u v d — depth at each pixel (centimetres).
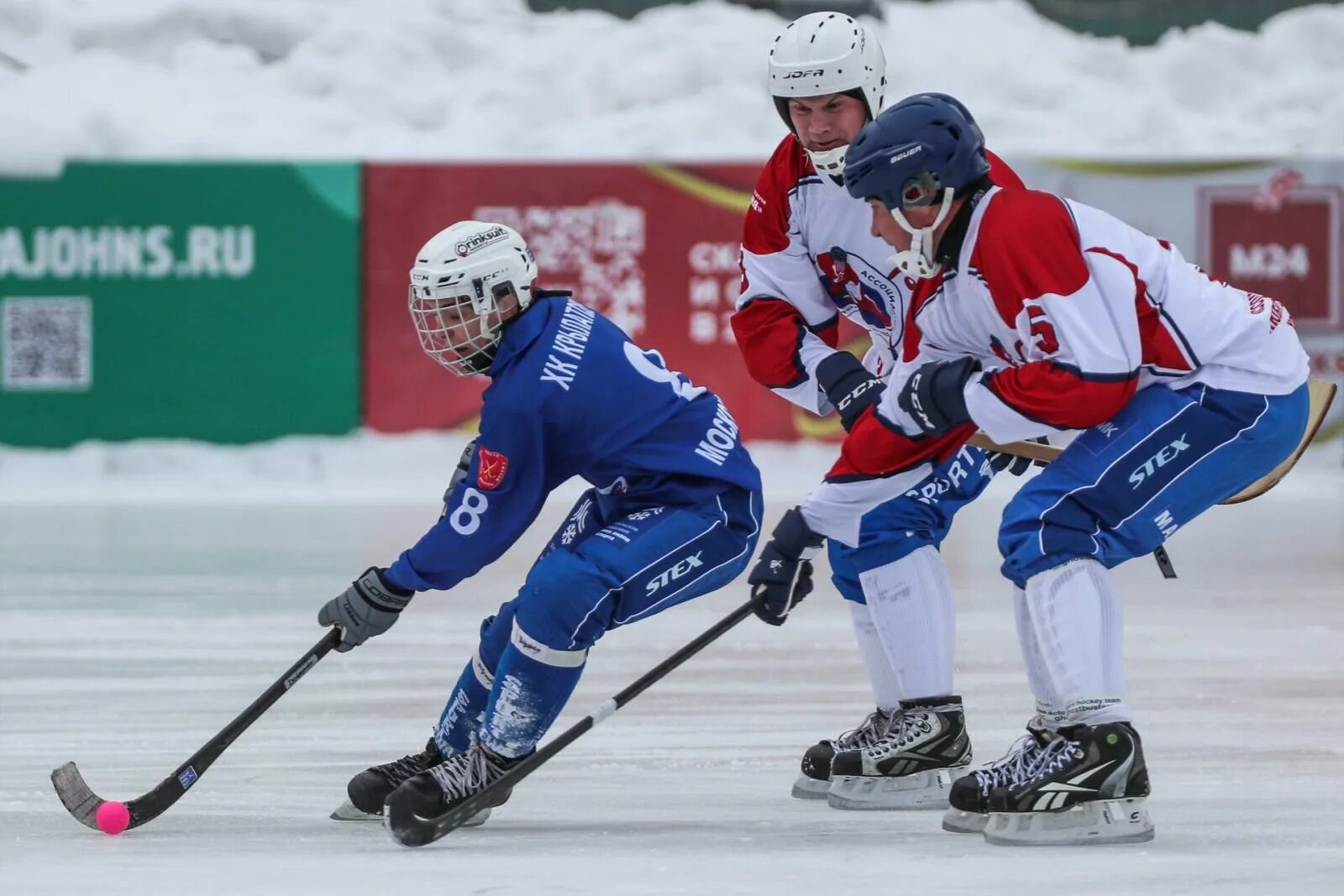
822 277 1380
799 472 4066
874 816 1237
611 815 1241
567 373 1158
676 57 5400
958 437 1191
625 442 1171
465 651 1988
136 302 4169
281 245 4184
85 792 1184
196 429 4188
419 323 1169
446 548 1162
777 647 2016
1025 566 1131
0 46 5269
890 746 1271
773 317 1384
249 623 2170
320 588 2469
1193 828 1173
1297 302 4238
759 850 1121
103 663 1906
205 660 1923
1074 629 1115
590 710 1653
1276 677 1795
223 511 3550
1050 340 1073
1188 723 1563
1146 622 2166
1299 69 5606
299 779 1359
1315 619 2189
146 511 3544
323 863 1084
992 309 1118
